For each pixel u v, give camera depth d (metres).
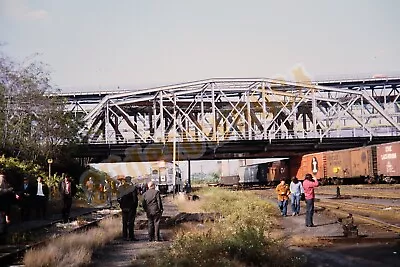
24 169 34.75
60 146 46.31
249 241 12.91
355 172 63.62
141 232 21.72
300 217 25.66
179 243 13.37
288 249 13.96
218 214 27.05
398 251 13.72
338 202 33.81
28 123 43.00
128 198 18.92
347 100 94.12
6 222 17.17
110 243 18.00
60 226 22.44
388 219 22.05
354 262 12.38
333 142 80.62
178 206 36.47
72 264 13.45
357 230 18.12
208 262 11.82
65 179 25.00
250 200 31.75
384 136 80.88
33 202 25.19
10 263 13.55
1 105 40.44
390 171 56.88
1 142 40.16
